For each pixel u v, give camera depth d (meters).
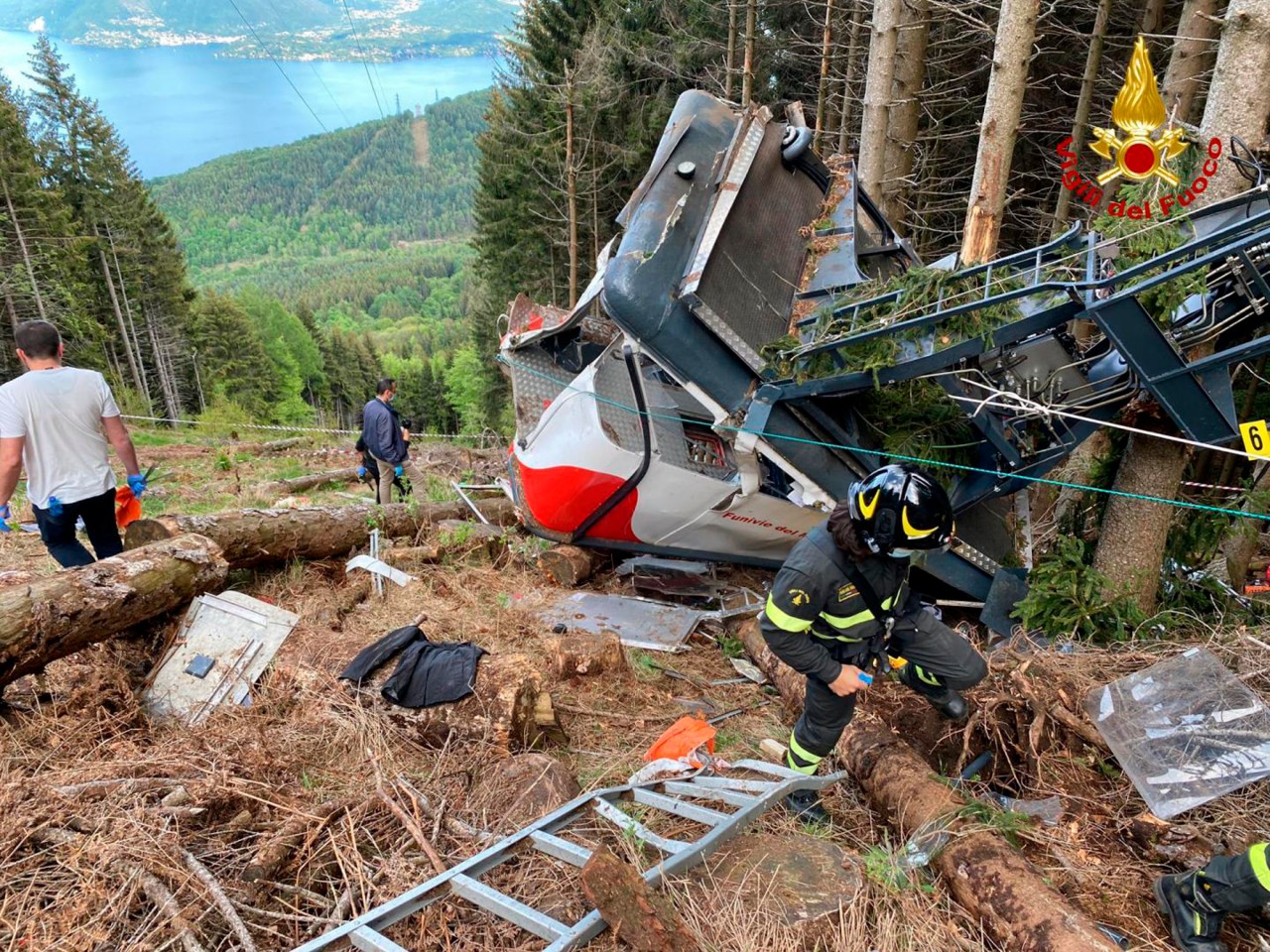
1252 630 3.74
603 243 24.31
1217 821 2.67
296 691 3.66
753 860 2.53
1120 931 2.32
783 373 4.12
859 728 3.26
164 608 3.95
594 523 5.55
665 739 3.46
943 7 9.23
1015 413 4.03
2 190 32.72
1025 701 3.22
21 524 6.77
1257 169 3.61
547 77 23.45
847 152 15.58
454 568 5.87
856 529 2.48
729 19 16.41
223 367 54.41
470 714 3.40
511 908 2.15
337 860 2.58
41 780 2.72
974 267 3.85
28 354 4.03
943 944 2.26
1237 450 3.45
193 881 2.33
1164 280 3.18
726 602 5.49
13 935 2.09
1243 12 3.64
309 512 5.66
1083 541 4.52
